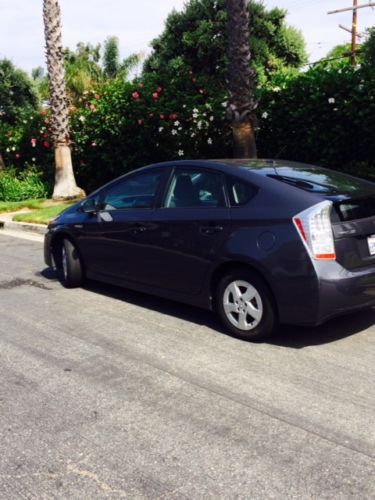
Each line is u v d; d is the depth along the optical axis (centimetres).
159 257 557
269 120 1175
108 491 290
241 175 505
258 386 406
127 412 371
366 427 348
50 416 368
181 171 557
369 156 1066
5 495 288
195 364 448
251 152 1039
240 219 484
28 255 911
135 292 666
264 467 307
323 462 311
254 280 477
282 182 487
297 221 449
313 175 526
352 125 1063
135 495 286
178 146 1343
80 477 302
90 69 2453
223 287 504
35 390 406
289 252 450
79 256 672
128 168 1480
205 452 323
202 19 1917
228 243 489
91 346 493
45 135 1644
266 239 464
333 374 425
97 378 425
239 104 1020
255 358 457
